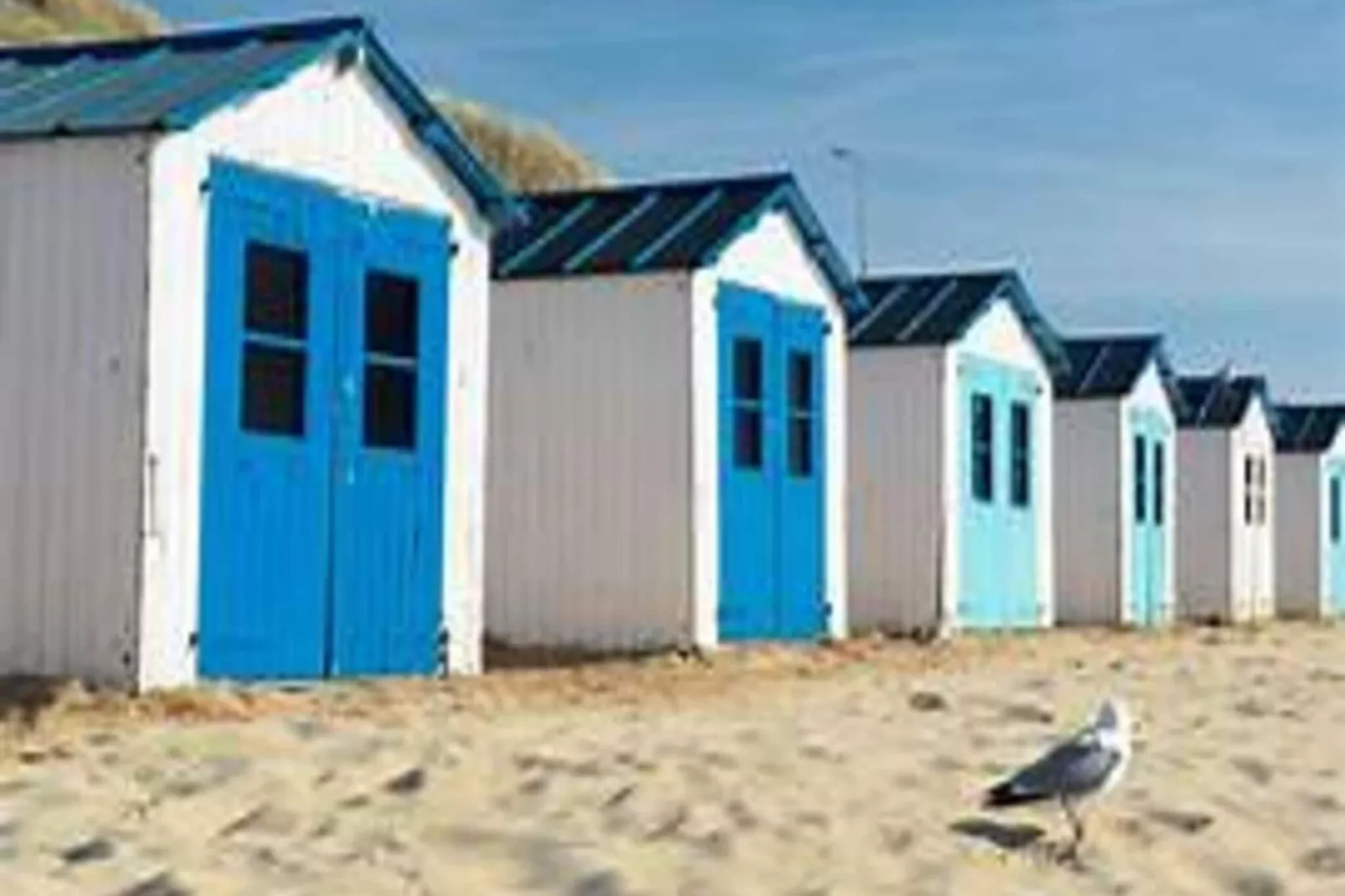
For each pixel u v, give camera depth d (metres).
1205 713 17.30
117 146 14.62
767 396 23.09
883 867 10.38
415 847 10.36
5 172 14.96
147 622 14.41
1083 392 34.28
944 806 11.77
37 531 14.66
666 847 10.50
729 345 22.44
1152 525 35.69
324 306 16.17
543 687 17.52
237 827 10.72
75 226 14.73
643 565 21.77
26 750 12.43
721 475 22.17
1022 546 30.11
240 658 15.24
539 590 22.16
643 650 21.59
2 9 60.66
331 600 16.14
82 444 14.59
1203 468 40.03
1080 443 34.38
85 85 15.78
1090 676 20.89
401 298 17.11
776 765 12.60
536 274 22.25
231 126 15.31
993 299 28.78
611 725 14.49
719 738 13.72
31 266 14.83
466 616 17.66
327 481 16.12
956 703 17.23
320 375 16.11
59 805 10.98
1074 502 34.41
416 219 17.22
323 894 9.45
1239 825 11.73
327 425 16.16
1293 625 38.16
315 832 10.64
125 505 14.42
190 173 14.89
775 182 23.03
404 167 17.11
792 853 10.53
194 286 14.90
